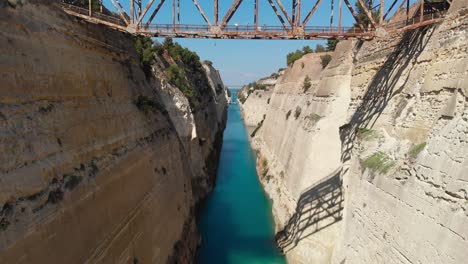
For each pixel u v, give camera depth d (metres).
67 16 12.80
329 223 19.78
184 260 18.64
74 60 12.46
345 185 19.17
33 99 9.65
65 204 9.51
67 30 12.45
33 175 8.62
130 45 19.98
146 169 16.27
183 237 19.84
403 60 16.52
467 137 10.47
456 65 12.17
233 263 22.03
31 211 8.20
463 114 11.02
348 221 17.14
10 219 7.56
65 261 9.07
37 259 8.04
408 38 16.62
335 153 22.86
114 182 12.67
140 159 15.76
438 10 15.22
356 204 16.41
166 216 17.56
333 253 18.59
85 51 13.55
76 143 11.10
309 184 23.45
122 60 17.92
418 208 11.78
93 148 12.08
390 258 12.98
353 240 16.17
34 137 9.12
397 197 13.04
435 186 11.19
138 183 14.93
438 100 12.80
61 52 11.66
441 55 13.35
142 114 18.25
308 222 21.23
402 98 15.64
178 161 22.41
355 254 15.76
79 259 9.70
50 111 10.21
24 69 9.47
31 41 10.09
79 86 12.46
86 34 13.95
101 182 11.71
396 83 16.55
